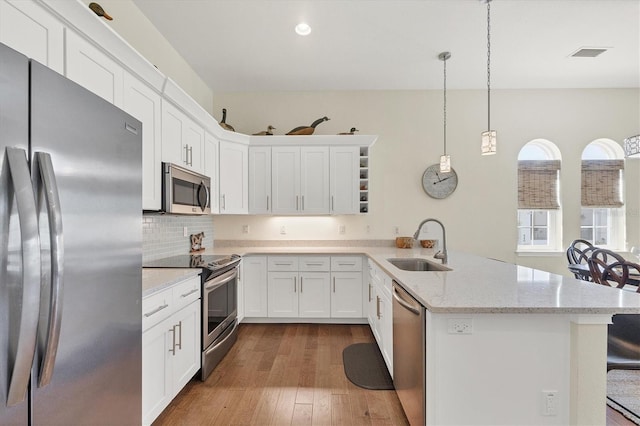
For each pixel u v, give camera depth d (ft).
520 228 13.83
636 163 13.35
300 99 13.60
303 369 8.24
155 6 8.13
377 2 8.04
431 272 6.97
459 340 4.55
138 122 4.21
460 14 8.53
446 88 13.42
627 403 6.64
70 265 2.97
